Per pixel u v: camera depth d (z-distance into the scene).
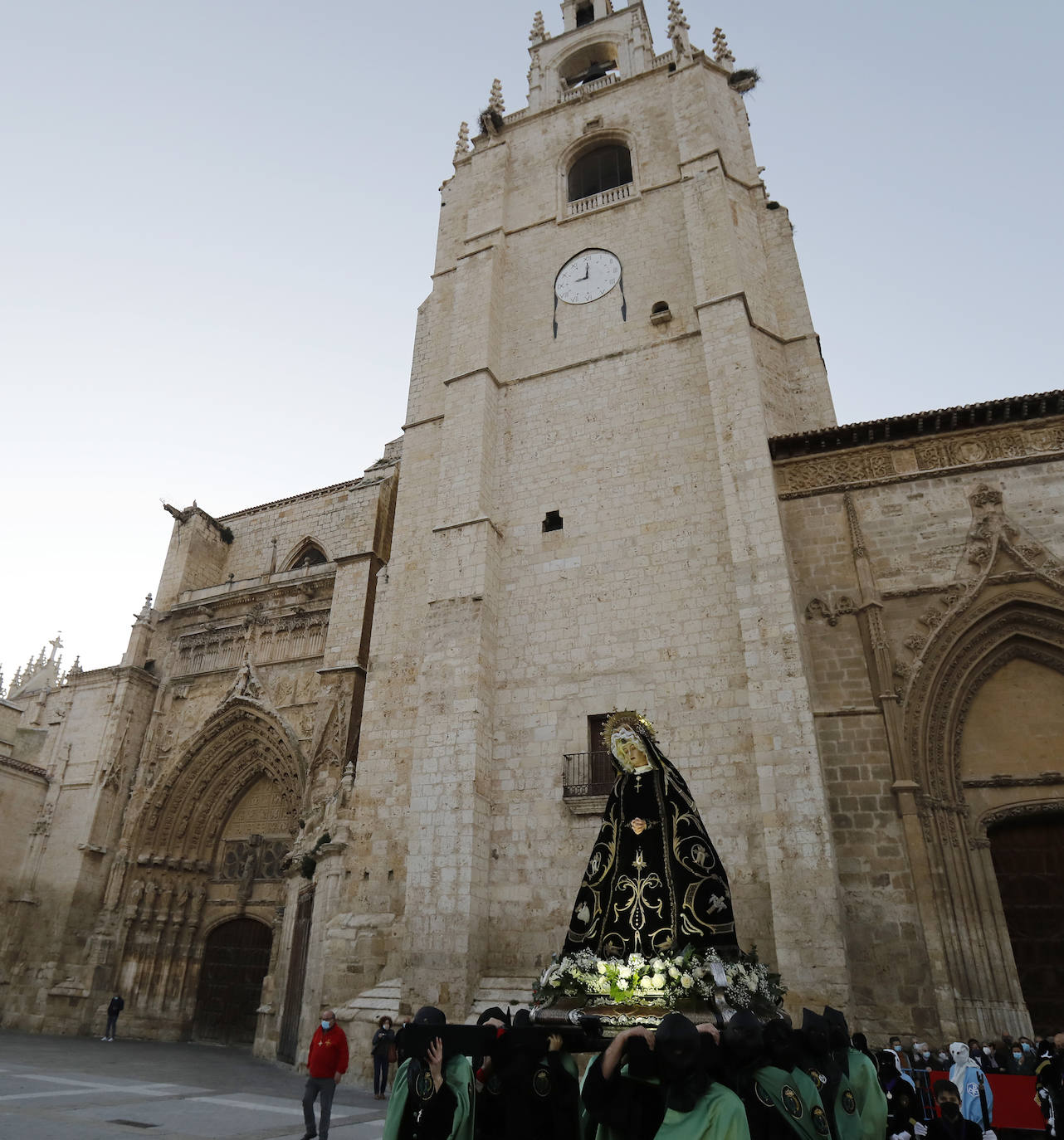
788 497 21.09
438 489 26.12
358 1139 11.65
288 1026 24.80
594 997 6.61
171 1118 12.25
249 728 35.81
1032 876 16.80
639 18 35.72
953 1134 9.04
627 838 7.70
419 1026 5.27
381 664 25.06
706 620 20.50
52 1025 31.80
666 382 24.33
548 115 33.41
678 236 27.08
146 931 34.22
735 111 30.81
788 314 26.03
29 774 37.22
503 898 19.62
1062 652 17.59
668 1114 4.22
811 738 17.52
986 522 19.02
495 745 21.42
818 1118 5.16
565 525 23.61
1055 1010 15.57
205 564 44.41
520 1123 5.46
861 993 15.75
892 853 16.70
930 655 18.20
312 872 25.78
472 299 28.69
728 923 7.01
